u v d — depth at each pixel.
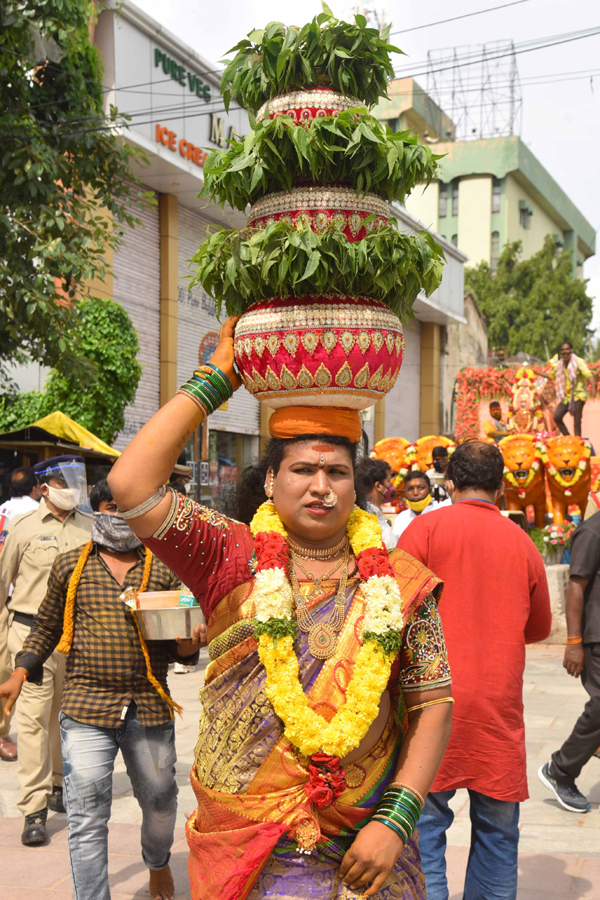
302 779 1.74
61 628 3.51
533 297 40.47
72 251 8.80
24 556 4.88
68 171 9.44
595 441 19.88
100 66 10.70
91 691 3.21
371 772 1.78
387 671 1.73
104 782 3.12
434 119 47.34
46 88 9.70
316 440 1.85
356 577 1.88
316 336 1.78
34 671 3.51
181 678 7.96
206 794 1.80
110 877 3.78
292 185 1.87
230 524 1.89
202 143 15.57
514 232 54.53
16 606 4.85
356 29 1.90
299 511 1.84
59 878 3.79
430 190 53.31
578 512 10.68
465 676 2.84
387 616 1.77
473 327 32.22
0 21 8.40
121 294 14.72
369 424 24.78
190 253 16.77
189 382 1.90
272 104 1.92
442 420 29.44
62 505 4.86
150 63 14.20
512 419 17.69
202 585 1.84
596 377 19.94
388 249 1.83
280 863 1.75
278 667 1.72
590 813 4.57
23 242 8.70
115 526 3.42
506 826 2.82
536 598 3.04
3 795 4.88
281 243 1.80
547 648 9.57
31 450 10.95
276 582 1.77
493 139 52.56
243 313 1.99
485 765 2.79
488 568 2.94
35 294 8.38
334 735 1.68
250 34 1.96
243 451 18.81
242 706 1.77
